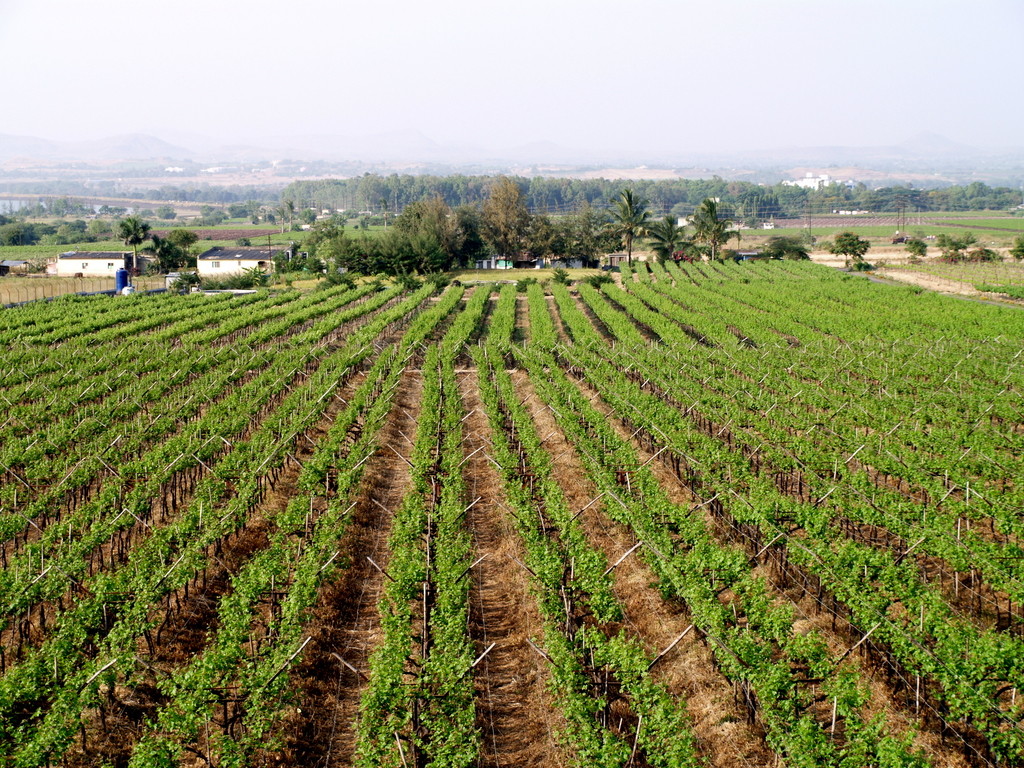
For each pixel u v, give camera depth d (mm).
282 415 35344
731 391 39562
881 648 18750
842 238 112562
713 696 18109
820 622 20734
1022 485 26172
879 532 25938
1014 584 19547
